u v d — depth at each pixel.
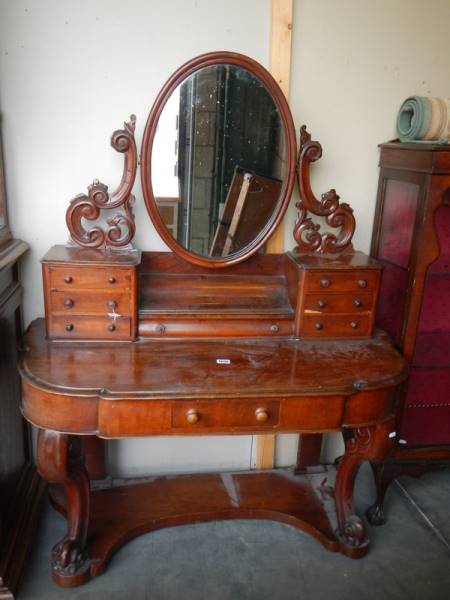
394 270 2.02
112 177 1.87
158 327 1.77
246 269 1.96
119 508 2.03
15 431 1.88
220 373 1.59
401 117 1.96
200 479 2.22
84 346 1.71
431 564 1.92
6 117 1.77
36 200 1.86
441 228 2.02
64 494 2.03
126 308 1.73
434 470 2.09
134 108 1.81
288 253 1.95
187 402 1.50
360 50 1.91
